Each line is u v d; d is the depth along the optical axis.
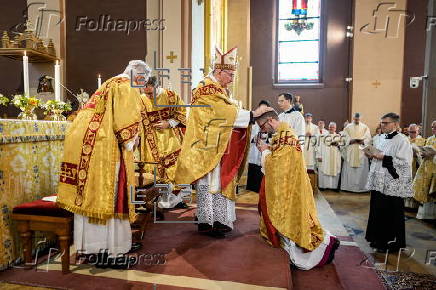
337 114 11.50
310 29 11.83
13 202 2.62
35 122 2.85
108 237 2.54
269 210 3.12
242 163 3.46
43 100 4.73
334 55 11.46
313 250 3.12
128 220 2.64
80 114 2.60
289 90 11.77
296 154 3.11
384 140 4.55
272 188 3.14
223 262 2.67
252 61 11.95
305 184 3.09
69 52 5.55
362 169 8.98
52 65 5.21
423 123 7.06
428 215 6.23
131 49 5.45
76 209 2.43
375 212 4.55
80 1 5.50
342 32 11.34
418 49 10.59
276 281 2.34
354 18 10.76
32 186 2.86
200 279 2.37
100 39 5.51
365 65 10.67
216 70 3.38
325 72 11.54
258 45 11.89
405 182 4.31
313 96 11.65
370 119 10.70
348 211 6.90
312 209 3.15
